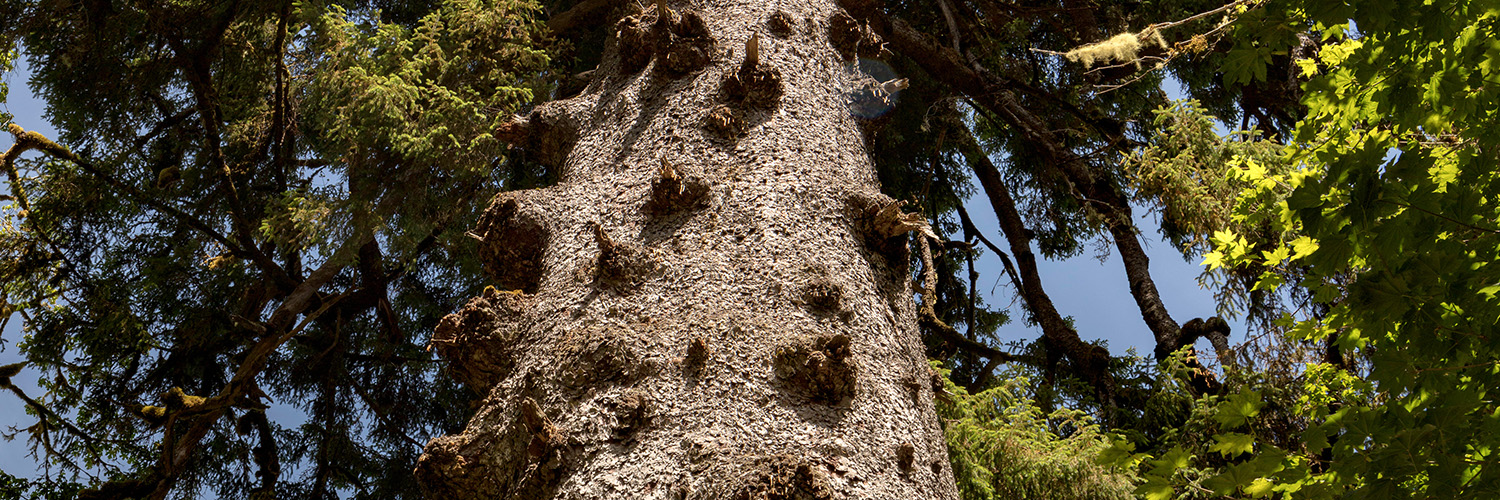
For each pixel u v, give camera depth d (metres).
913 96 8.37
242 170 8.12
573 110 3.95
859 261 3.27
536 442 2.71
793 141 3.52
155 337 8.70
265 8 6.66
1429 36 2.90
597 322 2.95
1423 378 2.88
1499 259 2.77
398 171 6.43
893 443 2.79
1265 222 7.17
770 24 4.04
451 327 3.20
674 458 2.59
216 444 8.91
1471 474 2.72
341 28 6.30
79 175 7.86
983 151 10.38
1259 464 2.91
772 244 3.13
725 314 2.91
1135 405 8.24
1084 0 8.45
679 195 3.23
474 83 6.50
